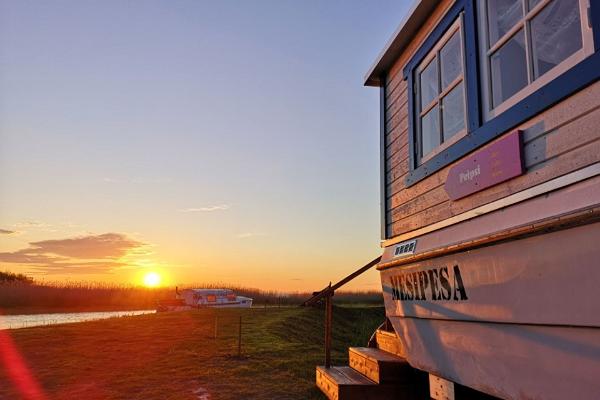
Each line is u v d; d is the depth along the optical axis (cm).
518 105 350
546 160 319
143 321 1717
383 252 583
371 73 661
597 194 270
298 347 1173
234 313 2116
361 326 2166
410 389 534
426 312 447
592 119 284
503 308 330
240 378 817
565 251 276
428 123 533
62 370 893
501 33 397
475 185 397
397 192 583
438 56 493
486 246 351
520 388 318
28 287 5300
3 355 1053
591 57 287
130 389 750
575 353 271
